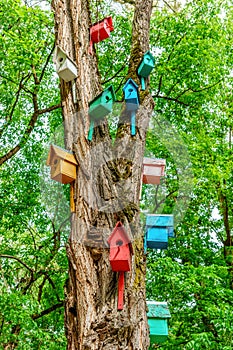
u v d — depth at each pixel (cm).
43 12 774
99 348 274
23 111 890
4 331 581
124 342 277
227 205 1012
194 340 621
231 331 632
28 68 754
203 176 792
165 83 848
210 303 710
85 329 280
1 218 802
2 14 716
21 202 810
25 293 771
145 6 411
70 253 297
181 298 772
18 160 852
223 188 941
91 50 364
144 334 288
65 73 332
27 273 821
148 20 409
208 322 766
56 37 365
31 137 855
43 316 808
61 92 347
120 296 284
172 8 791
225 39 952
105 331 277
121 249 277
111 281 288
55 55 339
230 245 1005
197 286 672
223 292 704
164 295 775
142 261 302
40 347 586
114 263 277
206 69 844
